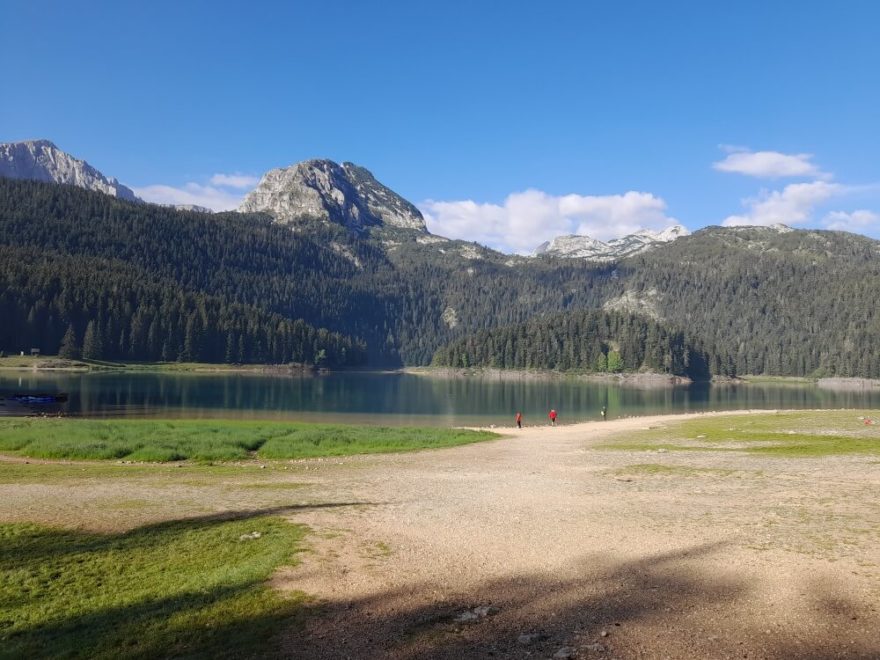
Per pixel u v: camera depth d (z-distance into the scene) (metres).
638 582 14.17
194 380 172.25
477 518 21.69
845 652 10.24
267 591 14.21
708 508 22.77
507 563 16.05
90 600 14.29
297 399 121.94
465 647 10.92
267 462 40.31
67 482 30.92
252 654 10.93
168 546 18.55
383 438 52.19
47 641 12.11
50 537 19.66
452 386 195.38
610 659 10.22
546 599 13.26
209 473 34.56
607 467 35.97
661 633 11.23
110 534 20.02
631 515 21.77
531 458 41.59
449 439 53.31
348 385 184.38
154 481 31.36
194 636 11.93
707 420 74.69
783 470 32.72
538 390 178.50
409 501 25.36
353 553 17.20
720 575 14.39
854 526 19.09
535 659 10.35
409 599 13.51
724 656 10.21
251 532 19.94
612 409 116.00
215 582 14.96
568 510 22.95
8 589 15.08
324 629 11.93
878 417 71.94
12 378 154.00
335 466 37.94
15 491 28.12
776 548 16.58
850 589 13.10
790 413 82.50
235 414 89.38
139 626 12.54
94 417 80.31
